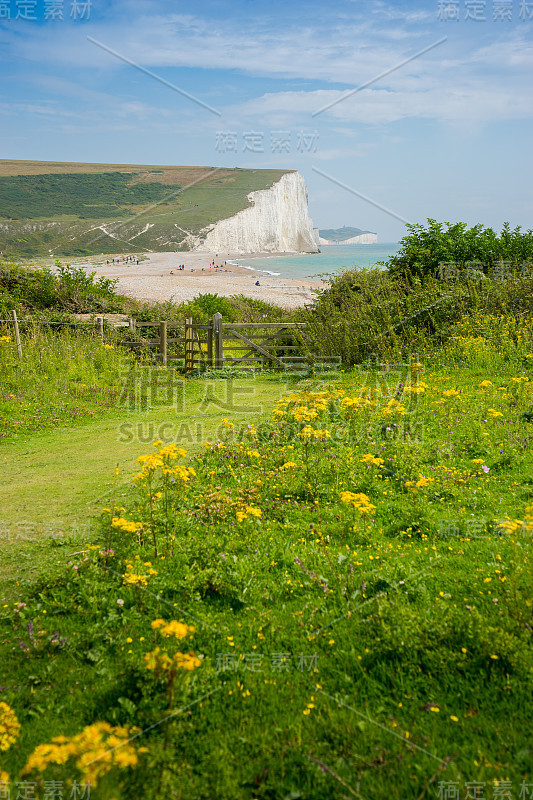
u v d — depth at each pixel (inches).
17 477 311.1
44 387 527.2
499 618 150.8
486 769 108.9
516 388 394.6
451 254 736.3
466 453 291.0
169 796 106.2
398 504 236.8
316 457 294.0
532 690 128.3
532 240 751.7
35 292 810.2
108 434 410.6
